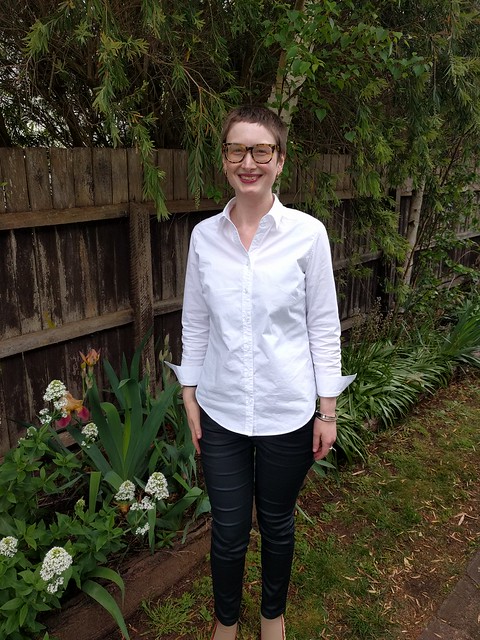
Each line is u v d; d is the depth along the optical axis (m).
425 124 3.16
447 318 4.99
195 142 2.45
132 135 2.29
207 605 1.98
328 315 1.45
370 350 3.74
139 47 1.98
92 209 2.43
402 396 3.52
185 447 2.25
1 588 1.57
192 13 2.19
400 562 2.27
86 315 2.59
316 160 3.22
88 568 1.76
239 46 2.86
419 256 4.75
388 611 2.02
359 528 2.47
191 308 1.57
